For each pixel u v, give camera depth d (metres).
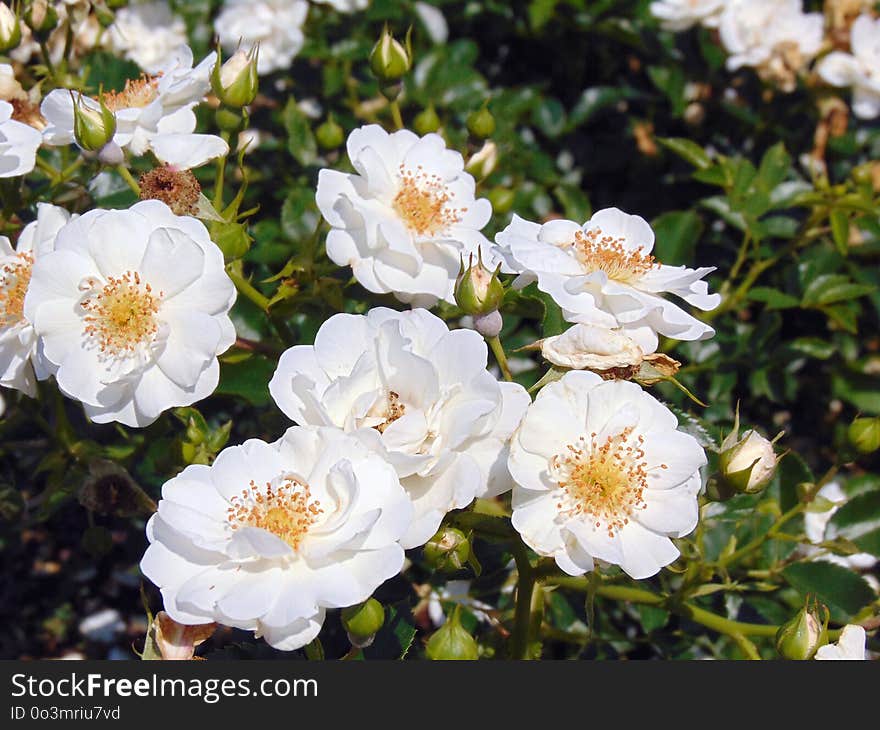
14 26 0.81
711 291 0.96
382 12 0.99
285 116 0.92
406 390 0.69
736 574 0.84
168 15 0.98
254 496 0.68
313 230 0.87
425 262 0.76
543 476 0.69
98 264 0.71
